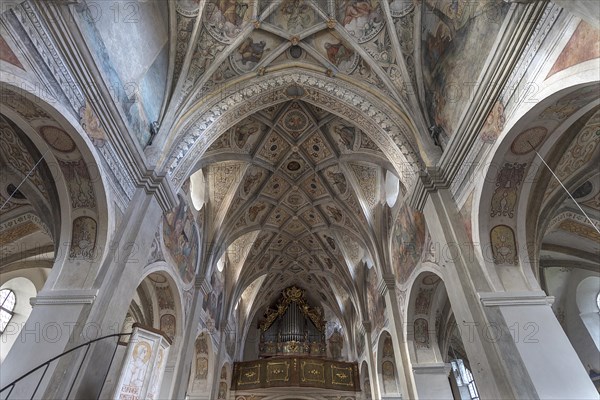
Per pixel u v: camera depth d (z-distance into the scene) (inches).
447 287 288.0
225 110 405.7
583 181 297.3
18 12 186.4
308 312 914.1
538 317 236.5
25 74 189.3
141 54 327.6
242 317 856.9
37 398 199.8
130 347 229.6
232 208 577.9
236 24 400.2
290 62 431.2
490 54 248.4
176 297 425.4
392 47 393.7
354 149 514.0
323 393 748.0
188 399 561.3
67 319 229.8
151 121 349.4
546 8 203.3
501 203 270.2
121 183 287.9
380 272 530.0
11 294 545.0
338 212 631.8
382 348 596.7
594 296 574.9
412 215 426.0
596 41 169.5
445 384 410.6
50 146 244.4
